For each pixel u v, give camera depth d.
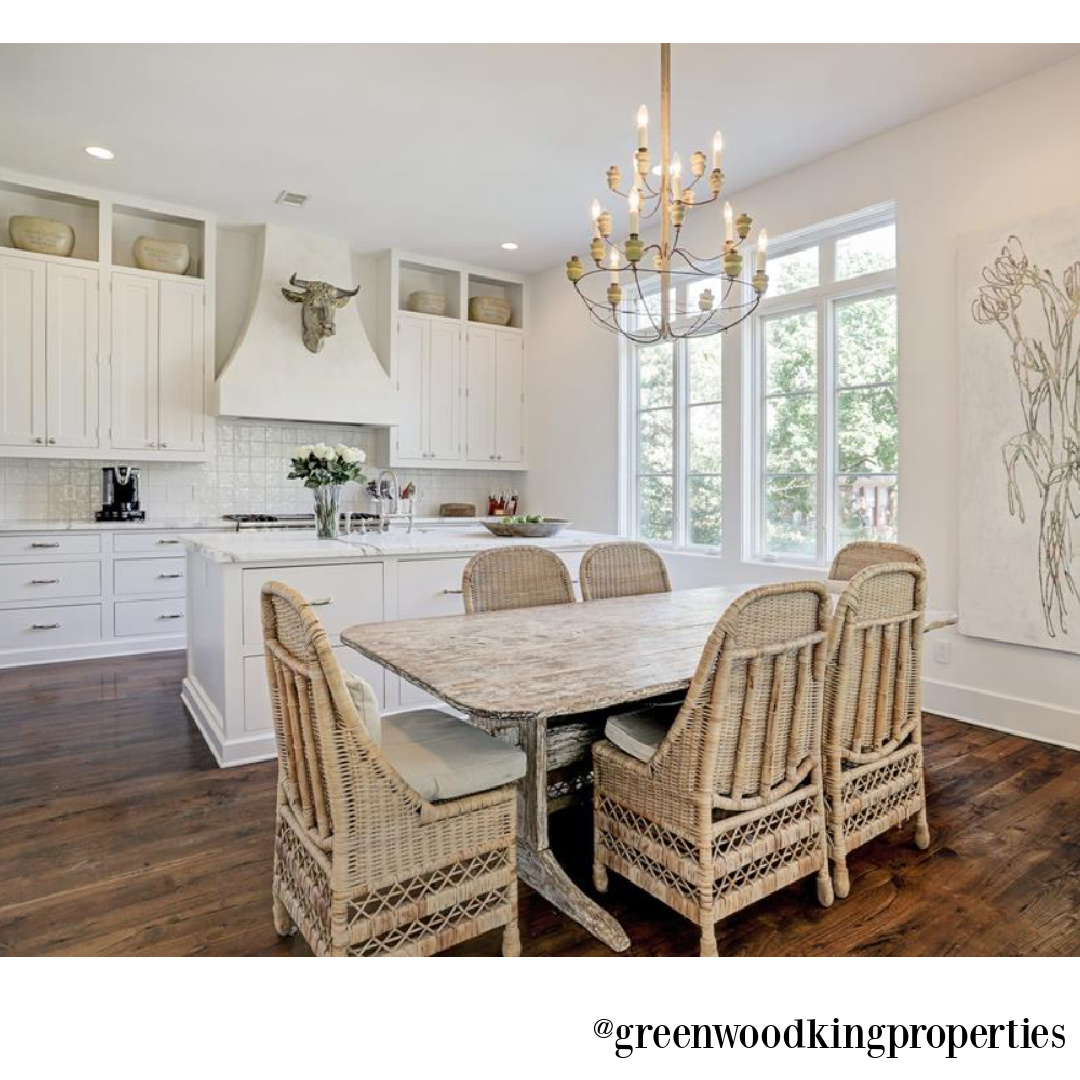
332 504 3.72
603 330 5.88
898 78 3.32
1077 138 3.16
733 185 4.56
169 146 4.04
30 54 3.16
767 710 1.81
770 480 4.72
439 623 2.44
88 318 4.75
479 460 6.41
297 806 1.71
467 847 1.70
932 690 3.76
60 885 2.11
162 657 4.79
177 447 5.07
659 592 3.19
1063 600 3.23
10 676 4.30
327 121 3.75
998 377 3.41
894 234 4.00
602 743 2.06
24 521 4.84
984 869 2.21
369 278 6.13
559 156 4.14
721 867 1.77
